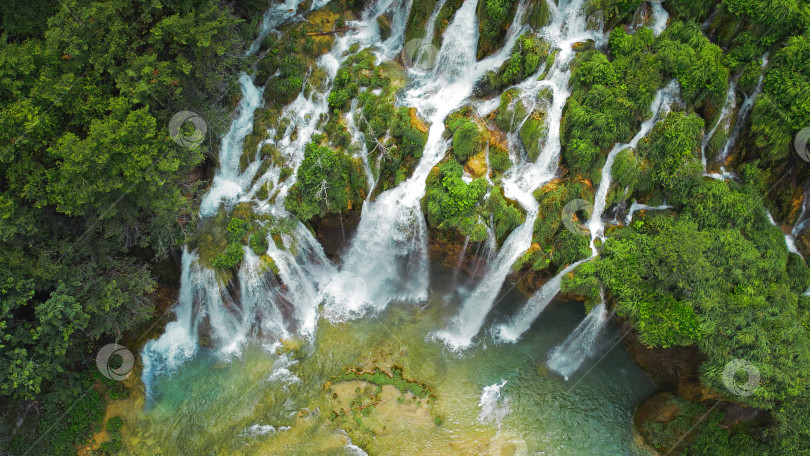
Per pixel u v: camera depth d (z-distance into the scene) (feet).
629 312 54.19
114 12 46.73
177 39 49.75
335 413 56.29
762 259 54.39
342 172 61.82
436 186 59.11
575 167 58.23
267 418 56.44
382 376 58.90
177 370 60.54
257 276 60.75
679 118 57.21
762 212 57.88
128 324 57.00
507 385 58.90
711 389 52.44
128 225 54.44
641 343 57.47
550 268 58.34
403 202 61.05
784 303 52.29
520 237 58.13
